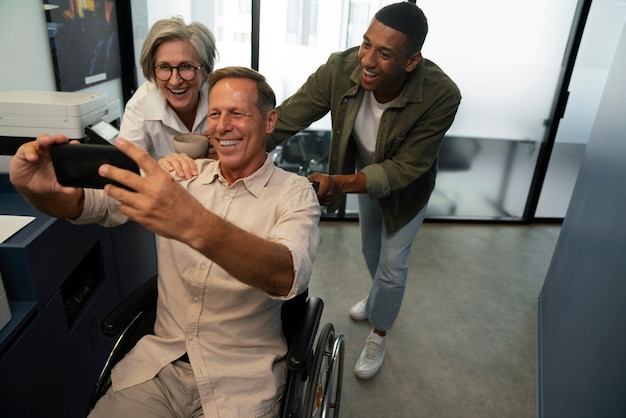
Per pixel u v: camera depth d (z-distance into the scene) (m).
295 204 1.04
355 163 1.92
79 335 1.43
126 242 1.83
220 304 1.05
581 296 1.66
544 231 3.52
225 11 2.90
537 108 3.25
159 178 0.64
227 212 1.08
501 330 2.32
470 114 3.24
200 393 1.02
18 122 1.39
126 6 2.82
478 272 2.88
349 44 3.04
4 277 1.10
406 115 1.54
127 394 1.04
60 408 1.30
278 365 1.11
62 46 2.09
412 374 1.97
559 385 1.66
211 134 1.04
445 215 3.60
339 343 1.39
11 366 1.03
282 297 0.85
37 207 0.91
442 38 3.02
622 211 1.40
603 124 1.87
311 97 1.71
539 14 2.98
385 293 1.85
